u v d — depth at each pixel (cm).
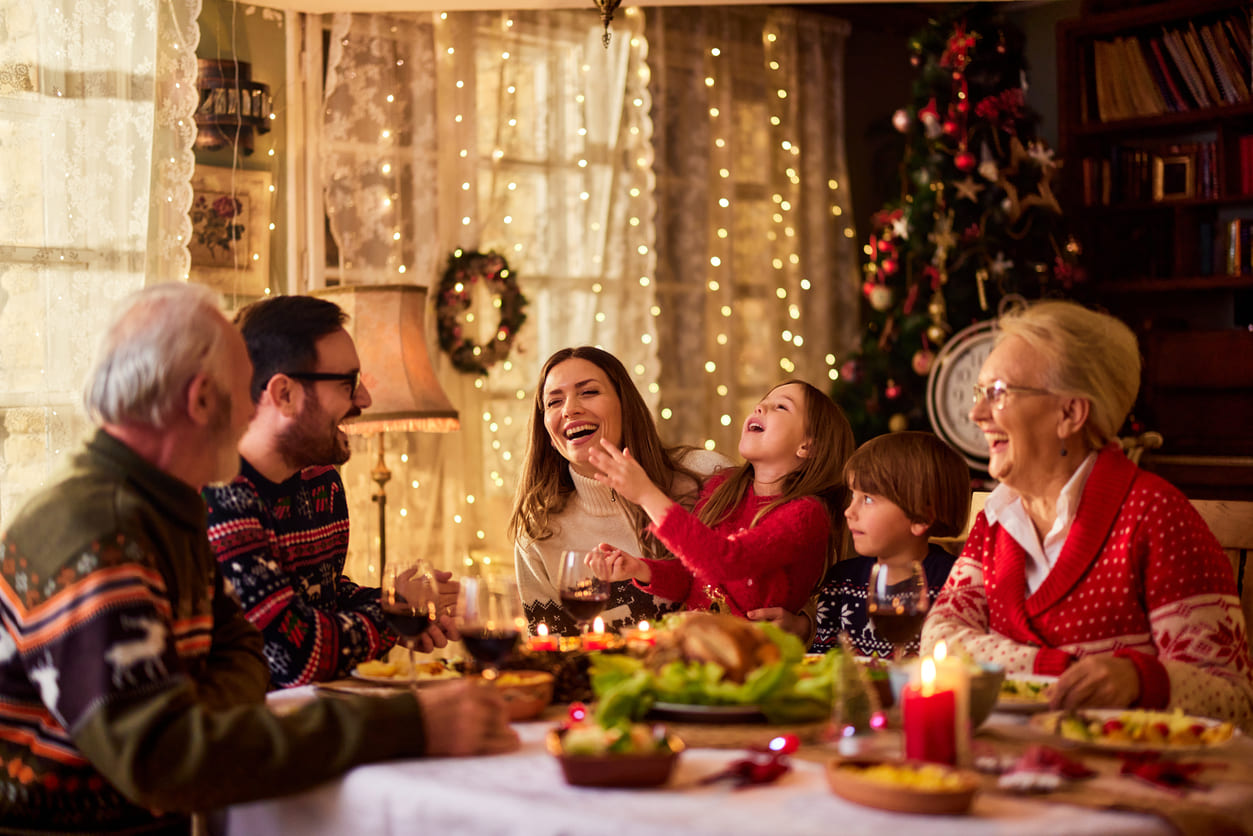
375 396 315
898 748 119
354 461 378
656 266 446
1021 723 133
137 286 325
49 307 312
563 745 110
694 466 254
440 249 397
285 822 120
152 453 129
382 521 338
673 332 453
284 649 167
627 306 439
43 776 123
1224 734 119
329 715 117
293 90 372
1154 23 474
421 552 388
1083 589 158
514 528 245
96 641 114
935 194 445
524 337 415
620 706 123
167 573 128
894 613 139
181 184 338
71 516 120
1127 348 162
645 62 441
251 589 167
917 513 191
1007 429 162
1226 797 105
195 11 338
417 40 392
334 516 197
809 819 97
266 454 181
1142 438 407
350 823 113
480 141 407
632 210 440
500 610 136
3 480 307
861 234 529
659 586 218
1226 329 461
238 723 114
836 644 209
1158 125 471
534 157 418
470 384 402
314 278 375
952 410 411
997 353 164
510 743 122
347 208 380
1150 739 120
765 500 228
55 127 313
